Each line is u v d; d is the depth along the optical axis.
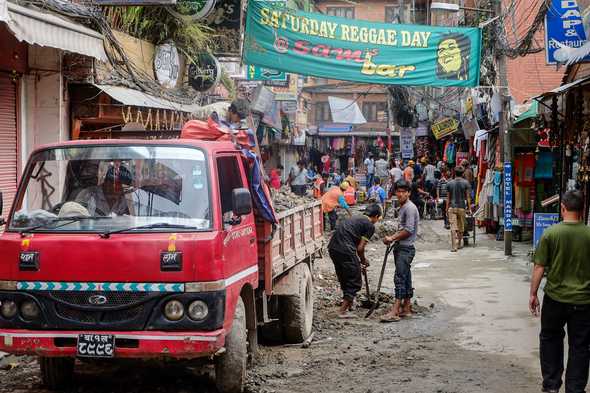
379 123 53.53
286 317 9.44
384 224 22.89
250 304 7.81
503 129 17.91
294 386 7.49
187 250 6.31
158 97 13.93
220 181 7.09
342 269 11.38
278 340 9.66
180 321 6.27
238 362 6.88
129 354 6.31
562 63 12.48
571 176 14.48
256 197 8.08
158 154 6.96
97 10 11.45
